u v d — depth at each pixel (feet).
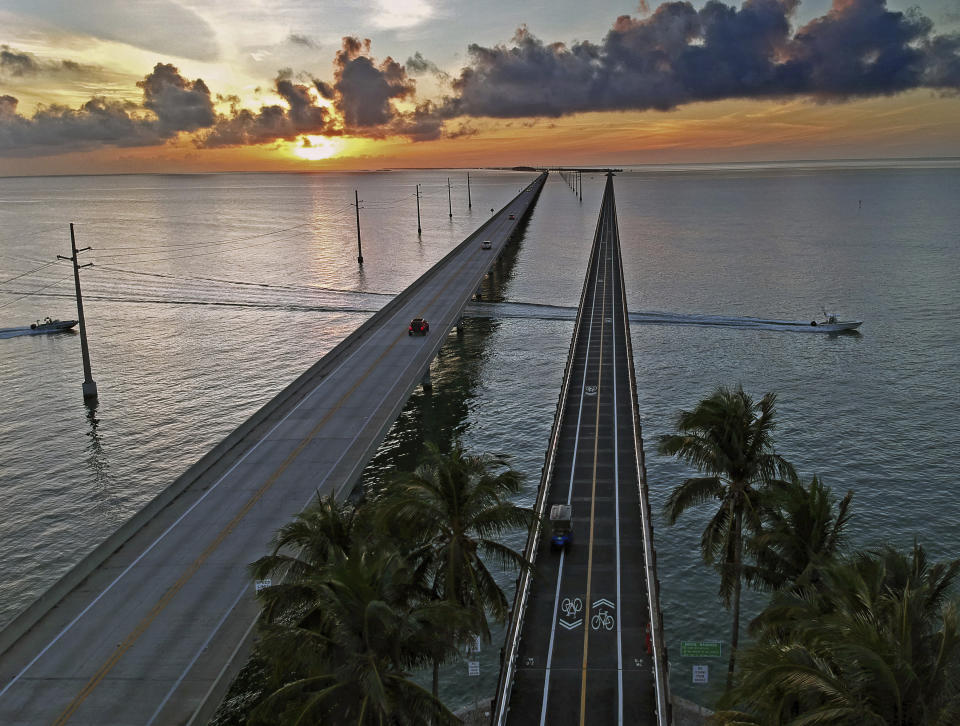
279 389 322.14
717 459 140.15
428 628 95.86
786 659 75.87
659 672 127.03
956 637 72.18
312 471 196.03
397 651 91.45
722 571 142.00
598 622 148.15
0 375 344.08
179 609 135.54
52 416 292.81
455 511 128.77
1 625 169.17
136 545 159.33
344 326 433.48
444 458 132.36
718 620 171.83
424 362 297.12
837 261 626.64
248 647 124.67
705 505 221.66
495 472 245.04
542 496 190.60
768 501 129.59
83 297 520.01
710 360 353.10
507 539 211.61
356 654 88.94
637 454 223.51
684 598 179.83
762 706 77.87
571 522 177.06
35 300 511.40
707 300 484.74
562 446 238.07
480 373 353.31
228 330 424.87
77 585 143.95
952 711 67.26
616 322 410.72
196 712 108.68
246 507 176.24
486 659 163.94
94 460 253.44
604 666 135.74
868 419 274.98
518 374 350.43
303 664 104.63
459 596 127.54
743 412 141.28
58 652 123.95
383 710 83.97
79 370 350.02
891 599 81.00
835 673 77.71
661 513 217.56
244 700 148.87
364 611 88.89
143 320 450.71
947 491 220.64
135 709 110.63
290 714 86.89
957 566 96.89
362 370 289.33
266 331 422.00
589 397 287.28
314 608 98.58
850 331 396.16
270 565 110.32
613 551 174.19
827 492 121.29
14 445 265.34
